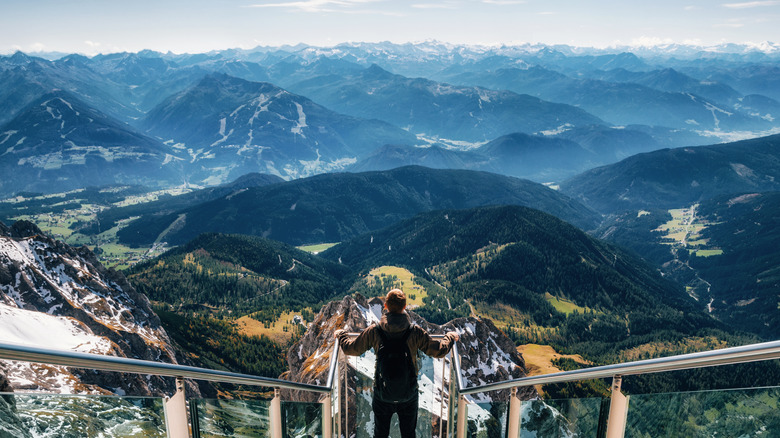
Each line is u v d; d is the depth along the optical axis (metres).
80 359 3.69
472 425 6.50
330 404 7.07
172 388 63.47
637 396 4.44
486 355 85.88
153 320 145.50
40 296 118.69
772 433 3.73
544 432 5.23
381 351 5.75
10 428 3.56
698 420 4.09
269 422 5.41
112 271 149.38
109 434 3.95
